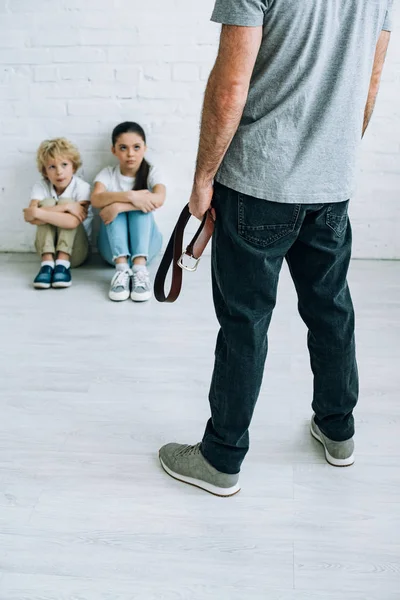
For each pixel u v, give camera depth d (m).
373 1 1.48
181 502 1.88
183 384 2.41
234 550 1.72
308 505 1.86
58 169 3.24
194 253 1.78
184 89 3.28
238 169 1.56
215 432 1.86
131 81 3.28
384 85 3.17
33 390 2.38
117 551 1.72
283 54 1.45
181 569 1.67
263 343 1.73
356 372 1.89
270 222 1.58
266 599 1.59
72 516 1.83
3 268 3.41
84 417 2.23
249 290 1.64
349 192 1.63
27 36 3.23
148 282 3.11
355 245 3.46
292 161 1.54
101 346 2.67
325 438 2.00
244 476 1.97
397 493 1.90
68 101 3.33
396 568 1.66
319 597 1.59
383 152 3.28
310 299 1.77
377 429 2.16
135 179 3.32
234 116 1.47
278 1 1.40
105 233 3.31
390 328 2.78
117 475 1.98
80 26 3.20
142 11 3.17
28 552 1.72
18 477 1.97
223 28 1.40
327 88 1.50
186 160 3.39
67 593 1.61
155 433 2.15
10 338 2.73
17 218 3.54
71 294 3.13
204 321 2.86
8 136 3.40
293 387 2.38
